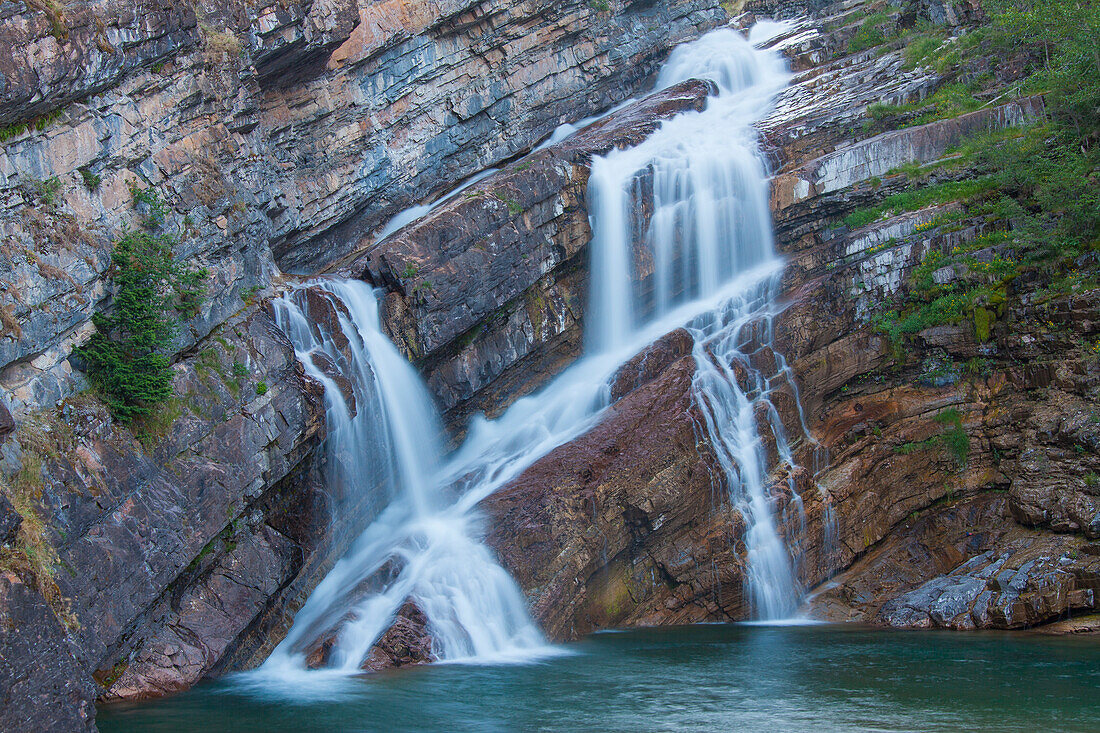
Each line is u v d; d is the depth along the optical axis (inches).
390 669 700.0
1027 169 1024.9
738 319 1065.5
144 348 706.8
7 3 640.4
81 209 701.3
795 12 1811.0
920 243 1027.3
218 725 567.2
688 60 1630.2
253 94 975.0
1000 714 559.2
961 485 943.7
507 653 749.9
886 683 633.6
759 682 644.7
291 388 807.1
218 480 727.7
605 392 992.2
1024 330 950.4
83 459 638.5
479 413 1047.6
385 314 954.7
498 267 1013.2
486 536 824.9
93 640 602.5
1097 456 858.1
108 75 728.3
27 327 629.0
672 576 871.7
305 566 815.1
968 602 811.4
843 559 912.3
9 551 530.0
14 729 490.0
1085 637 754.2
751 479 917.2
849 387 1025.5
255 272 878.4
